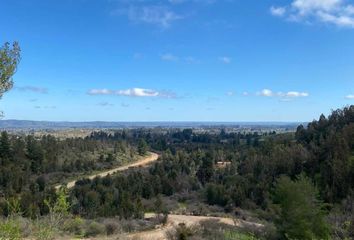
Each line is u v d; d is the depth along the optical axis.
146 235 31.41
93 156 119.19
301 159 67.69
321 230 24.09
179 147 158.38
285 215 25.27
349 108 88.88
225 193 69.81
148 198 77.00
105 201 61.53
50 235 6.56
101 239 28.78
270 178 67.50
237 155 114.38
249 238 23.20
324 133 83.25
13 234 6.18
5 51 7.16
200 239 23.66
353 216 18.67
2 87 7.16
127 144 149.25
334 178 52.03
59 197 6.84
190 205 70.69
